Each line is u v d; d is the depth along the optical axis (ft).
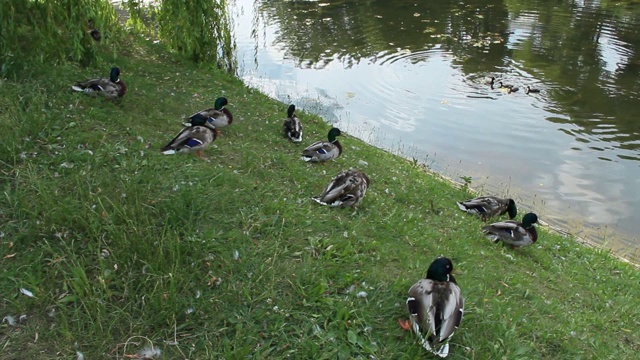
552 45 35.45
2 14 14.02
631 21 40.37
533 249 14.06
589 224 17.42
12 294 7.61
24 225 8.77
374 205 12.80
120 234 8.52
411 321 7.77
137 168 11.07
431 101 26.99
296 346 7.48
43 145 11.05
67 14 15.81
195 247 8.73
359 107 25.98
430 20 41.04
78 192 9.55
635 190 19.22
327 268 9.06
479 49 34.78
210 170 11.87
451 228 13.50
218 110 15.69
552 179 19.97
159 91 17.51
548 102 26.89
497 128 24.09
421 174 18.02
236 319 7.76
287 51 33.65
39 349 6.96
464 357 7.66
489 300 9.55
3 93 12.53
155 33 24.85
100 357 6.97
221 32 23.29
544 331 9.15
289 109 18.01
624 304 12.10
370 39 36.47
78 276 7.76
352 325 7.95
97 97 14.26
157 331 7.39
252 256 9.01
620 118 25.07
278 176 13.08
